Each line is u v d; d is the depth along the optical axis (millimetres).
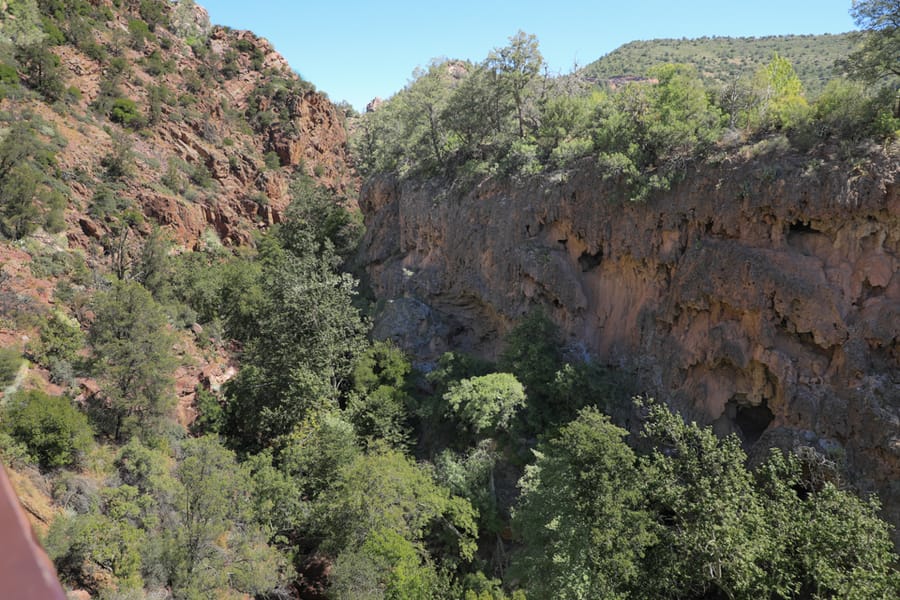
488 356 44688
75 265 41219
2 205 39781
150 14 87125
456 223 46031
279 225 75938
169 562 21719
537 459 26953
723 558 18625
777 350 27750
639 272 34906
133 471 25953
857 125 26750
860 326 25391
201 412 38031
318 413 34781
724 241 30062
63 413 24969
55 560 19703
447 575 25844
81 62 68250
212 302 52375
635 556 19938
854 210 25500
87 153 57875
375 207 60188
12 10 64938
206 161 76188
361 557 23188
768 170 27875
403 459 29703
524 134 46531
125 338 30984
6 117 51406
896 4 26484
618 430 21609
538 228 40250
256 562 23062
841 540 17453
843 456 24641
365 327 44281
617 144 35031
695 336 31375
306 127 98938
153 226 55688
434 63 56000
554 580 20219
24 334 30938
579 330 37562
